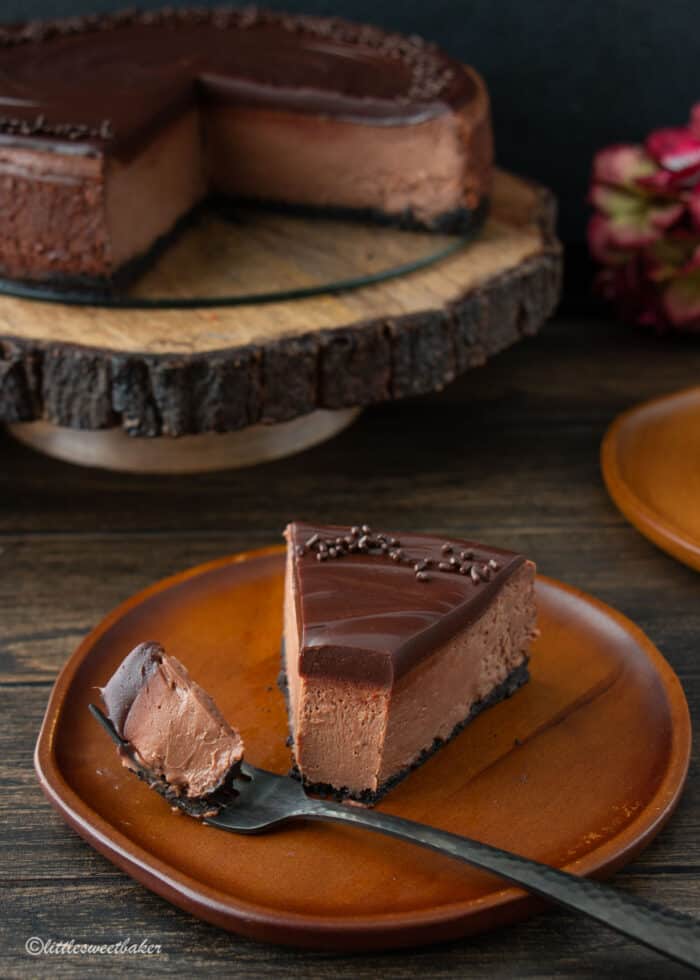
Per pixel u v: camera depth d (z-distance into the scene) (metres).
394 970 0.65
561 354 1.04
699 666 0.77
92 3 1.07
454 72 0.98
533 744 0.72
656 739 0.72
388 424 0.96
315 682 0.69
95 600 0.82
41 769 0.69
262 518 0.88
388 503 0.89
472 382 1.01
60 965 0.65
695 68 1.06
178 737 0.69
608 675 0.75
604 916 0.63
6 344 0.84
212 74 0.97
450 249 0.94
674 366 1.03
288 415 0.86
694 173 1.00
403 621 0.70
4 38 1.01
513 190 1.02
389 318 0.87
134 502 0.89
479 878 0.67
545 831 0.68
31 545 0.85
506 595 0.73
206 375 0.84
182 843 0.68
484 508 0.88
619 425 0.90
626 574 0.83
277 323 0.87
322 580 0.72
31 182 0.87
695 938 0.62
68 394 0.85
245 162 0.99
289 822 0.69
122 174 0.89
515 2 1.04
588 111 1.08
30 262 0.89
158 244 0.94
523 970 0.65
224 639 0.77
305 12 1.07
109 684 0.70
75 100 0.93
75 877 0.68
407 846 0.68
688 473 0.87
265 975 0.65
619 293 1.05
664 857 0.69
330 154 0.97
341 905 0.66
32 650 0.79
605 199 1.03
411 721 0.70
